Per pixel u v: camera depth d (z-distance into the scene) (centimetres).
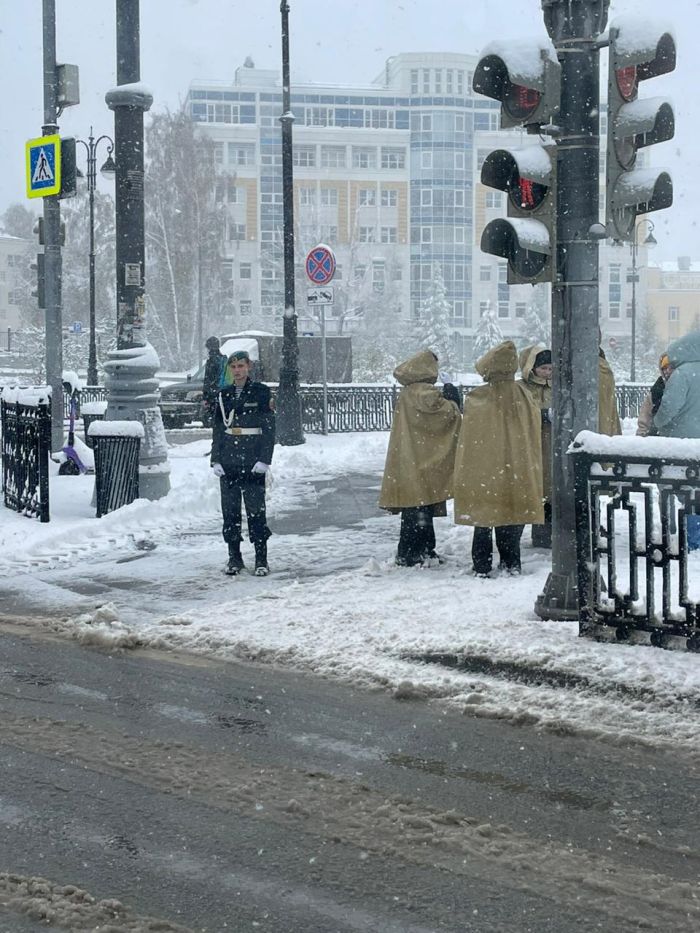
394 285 10419
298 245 8719
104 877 383
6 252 13825
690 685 579
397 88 11475
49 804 448
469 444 864
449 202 11388
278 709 578
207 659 680
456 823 430
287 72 2239
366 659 657
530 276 723
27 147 1584
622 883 379
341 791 463
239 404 929
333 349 3309
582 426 719
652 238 4850
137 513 1217
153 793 461
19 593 875
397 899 367
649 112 676
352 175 11412
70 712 571
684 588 637
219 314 7694
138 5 1266
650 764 497
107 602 833
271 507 1355
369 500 1414
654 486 662
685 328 13300
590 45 698
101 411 1678
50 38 1577
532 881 380
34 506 1212
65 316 7619
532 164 694
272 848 406
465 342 11425
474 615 741
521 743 526
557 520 728
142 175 1288
